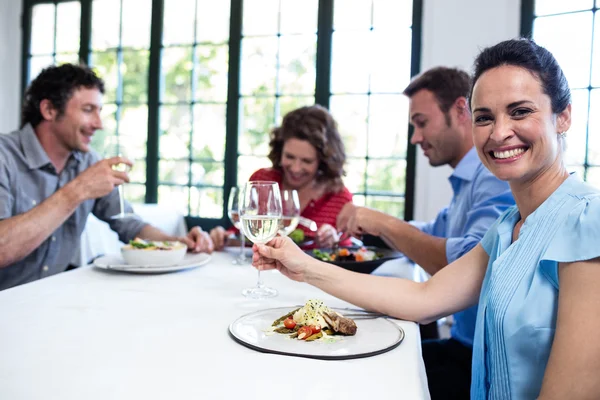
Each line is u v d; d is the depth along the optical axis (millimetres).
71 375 667
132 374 675
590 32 2822
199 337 844
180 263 1514
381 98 3373
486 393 895
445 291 1026
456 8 3080
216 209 3811
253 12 3605
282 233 1402
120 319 942
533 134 858
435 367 1420
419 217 3275
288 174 2340
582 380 683
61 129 1796
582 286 726
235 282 1313
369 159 3426
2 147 1700
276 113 3621
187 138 3832
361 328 908
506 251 882
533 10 2963
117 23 3908
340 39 3430
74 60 4043
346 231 1689
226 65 3697
